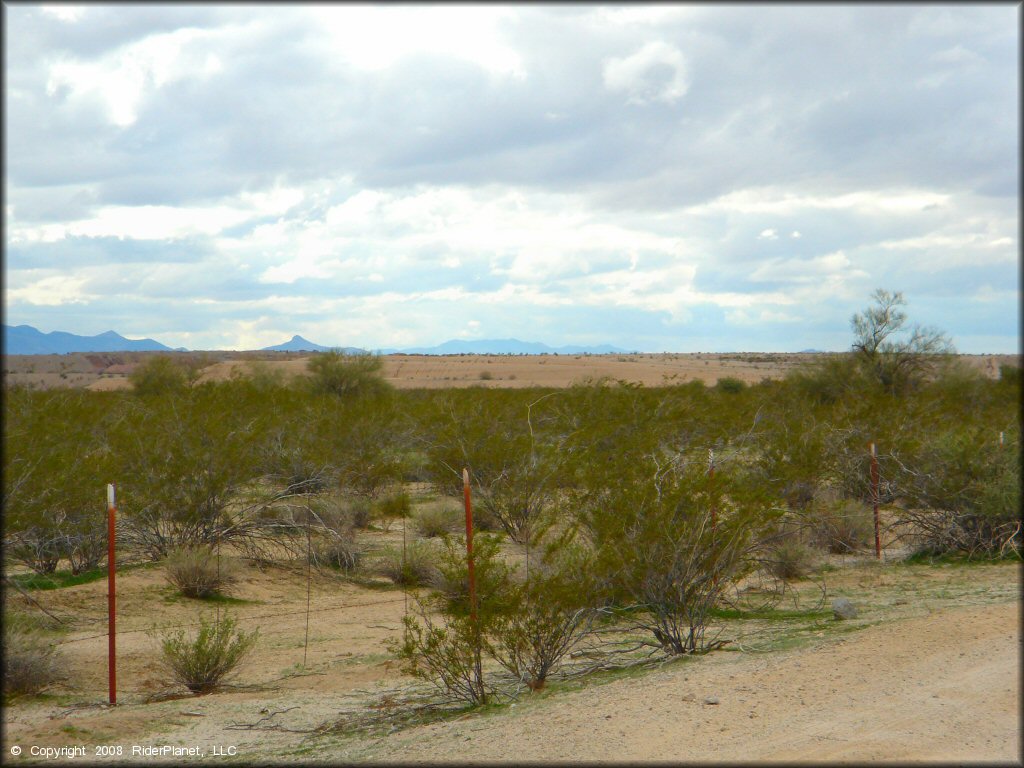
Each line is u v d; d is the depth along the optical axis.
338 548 17.36
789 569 15.42
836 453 19.55
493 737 7.07
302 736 8.27
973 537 17.05
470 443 21.66
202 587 14.94
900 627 9.51
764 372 108.25
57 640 12.00
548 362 138.25
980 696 6.88
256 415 25.12
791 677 7.80
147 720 8.90
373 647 12.12
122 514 17.00
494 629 9.34
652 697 7.64
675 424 24.61
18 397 23.69
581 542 12.22
